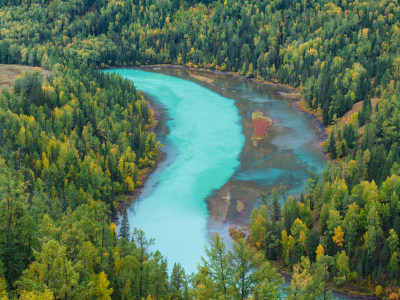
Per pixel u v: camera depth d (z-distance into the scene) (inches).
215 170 6505.9
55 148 5949.8
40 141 6038.4
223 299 1879.9
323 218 4626.0
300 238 4320.9
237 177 6269.7
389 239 4114.2
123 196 5669.3
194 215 5280.5
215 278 1982.0
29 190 4724.4
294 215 4655.5
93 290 2603.3
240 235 4817.9
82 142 6318.9
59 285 2287.2
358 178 5506.9
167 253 4522.6
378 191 4815.5
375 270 4050.2
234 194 5777.6
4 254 2768.2
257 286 1937.7
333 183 5187.0
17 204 3174.2
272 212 5206.7
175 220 5172.2
